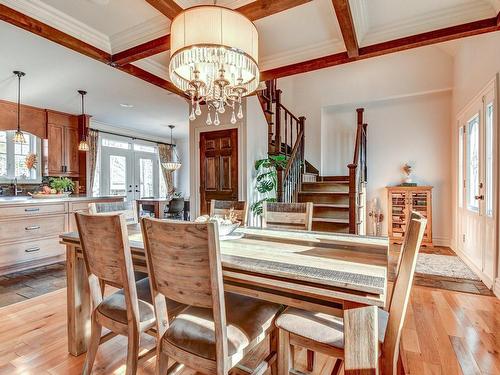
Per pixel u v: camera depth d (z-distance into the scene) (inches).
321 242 67.9
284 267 47.9
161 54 135.9
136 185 313.3
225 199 172.1
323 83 232.5
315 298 45.9
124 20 108.3
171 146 352.5
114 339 82.0
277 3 89.7
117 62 127.4
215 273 41.4
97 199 179.5
